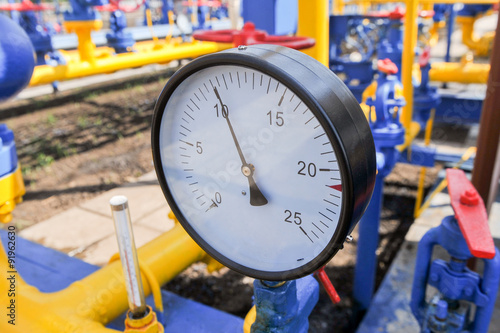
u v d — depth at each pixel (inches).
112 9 134.0
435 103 101.0
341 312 80.7
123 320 55.1
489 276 45.4
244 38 42.7
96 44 214.1
